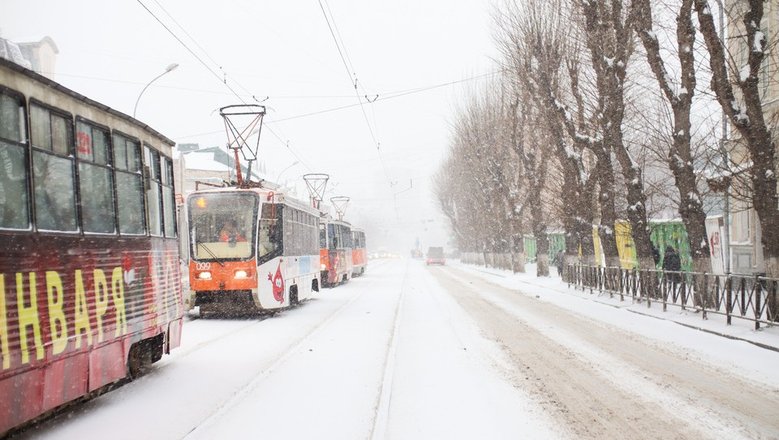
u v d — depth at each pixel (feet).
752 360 29.45
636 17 48.14
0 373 15.81
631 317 47.62
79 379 19.74
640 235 55.98
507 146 116.67
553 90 66.23
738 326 38.55
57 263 18.74
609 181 62.54
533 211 104.58
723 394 22.84
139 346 25.82
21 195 17.38
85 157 21.02
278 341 36.76
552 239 160.25
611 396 22.59
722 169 47.67
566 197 77.56
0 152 16.62
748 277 37.70
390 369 27.71
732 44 59.31
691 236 47.67
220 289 45.57
